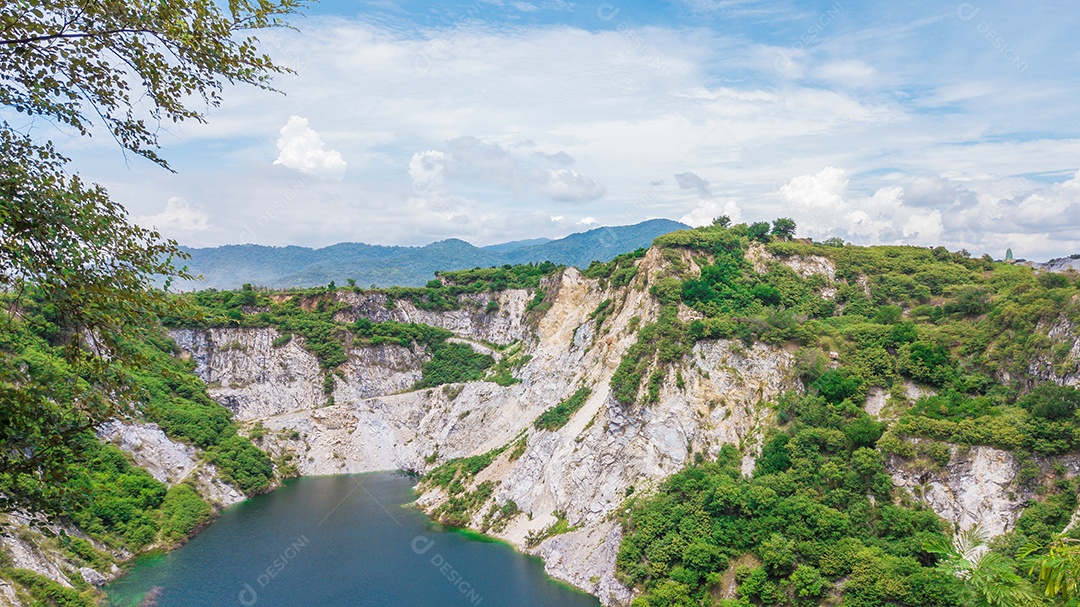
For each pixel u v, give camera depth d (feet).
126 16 57.67
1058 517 201.57
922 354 266.16
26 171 55.67
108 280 59.77
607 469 289.53
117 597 238.89
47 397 59.52
